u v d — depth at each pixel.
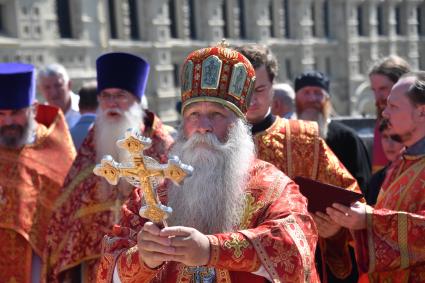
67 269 5.22
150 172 2.62
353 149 5.95
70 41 22.67
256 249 2.76
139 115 5.57
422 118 4.00
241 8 30.14
